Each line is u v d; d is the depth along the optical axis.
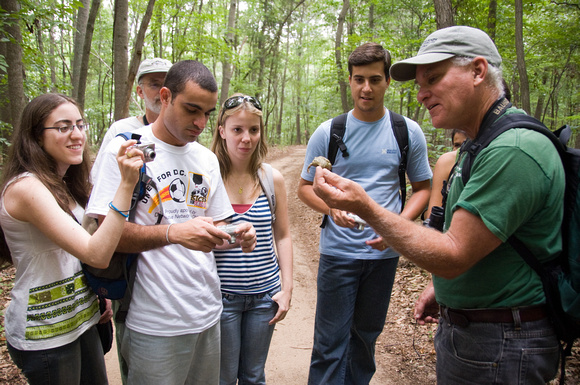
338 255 2.55
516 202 1.30
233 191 2.25
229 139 2.19
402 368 3.24
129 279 1.74
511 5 10.15
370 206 1.44
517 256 1.42
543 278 1.40
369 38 11.41
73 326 1.78
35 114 1.71
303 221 9.03
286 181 14.12
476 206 1.34
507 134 1.37
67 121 1.76
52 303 1.71
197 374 1.96
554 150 1.36
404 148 2.58
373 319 2.67
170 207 1.81
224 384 2.22
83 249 1.53
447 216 1.70
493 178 1.33
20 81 5.97
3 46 6.11
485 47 1.47
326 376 2.56
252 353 2.27
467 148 1.56
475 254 1.36
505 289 1.43
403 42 10.63
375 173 2.60
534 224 1.37
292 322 4.27
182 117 1.67
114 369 3.25
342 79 13.08
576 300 1.33
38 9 5.82
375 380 3.10
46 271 1.70
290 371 3.35
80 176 2.04
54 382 1.73
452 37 1.47
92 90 24.31
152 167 1.77
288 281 2.37
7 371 2.90
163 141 1.83
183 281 1.77
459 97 1.49
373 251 2.51
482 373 1.49
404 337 3.71
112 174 1.68
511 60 11.09
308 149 2.74
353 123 2.60
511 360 1.43
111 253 1.53
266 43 23.58
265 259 2.26
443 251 1.36
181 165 1.86
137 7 13.53
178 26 13.10
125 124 3.00
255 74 25.22
